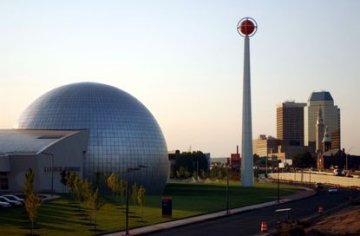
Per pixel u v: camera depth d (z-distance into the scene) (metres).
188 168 196.25
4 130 110.38
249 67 134.62
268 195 103.88
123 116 113.56
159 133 118.06
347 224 53.78
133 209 72.62
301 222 54.50
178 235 50.31
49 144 97.81
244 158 135.75
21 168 93.75
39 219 58.97
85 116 111.69
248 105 134.88
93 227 54.34
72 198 83.00
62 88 119.62
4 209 66.88
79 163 104.44
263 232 51.72
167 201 64.44
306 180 186.50
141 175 112.12
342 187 143.62
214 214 68.44
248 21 133.25
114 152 109.56
